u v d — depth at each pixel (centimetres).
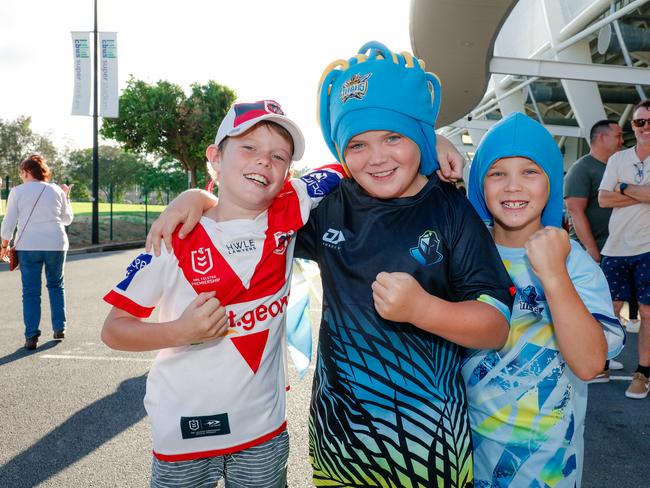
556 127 1231
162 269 153
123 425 307
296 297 206
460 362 149
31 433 296
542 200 157
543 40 1209
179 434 153
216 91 3150
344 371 142
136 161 5691
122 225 2069
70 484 242
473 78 768
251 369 156
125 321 150
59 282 491
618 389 376
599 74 725
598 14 941
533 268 137
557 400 153
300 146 163
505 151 154
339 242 150
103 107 1698
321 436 146
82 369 410
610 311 146
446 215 144
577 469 154
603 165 402
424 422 133
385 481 135
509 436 155
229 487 164
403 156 141
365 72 143
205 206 161
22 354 448
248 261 155
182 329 138
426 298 123
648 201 338
